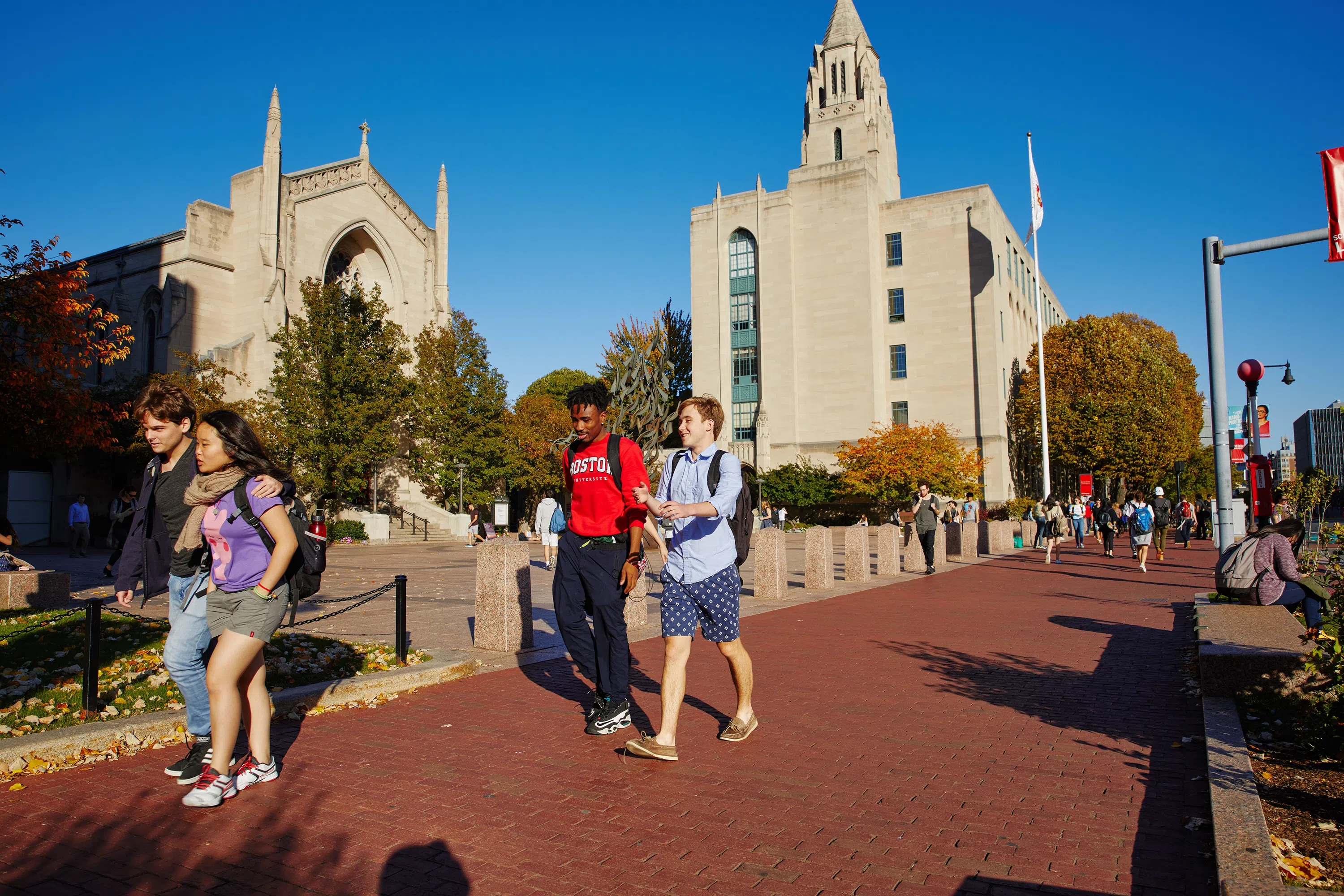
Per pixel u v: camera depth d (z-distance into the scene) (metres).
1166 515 22.59
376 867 3.38
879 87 55.66
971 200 48.81
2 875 3.31
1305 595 7.90
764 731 5.43
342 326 33.22
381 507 40.56
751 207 52.59
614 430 17.41
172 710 5.62
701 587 4.95
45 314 13.47
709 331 53.75
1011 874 3.28
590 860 3.43
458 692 6.67
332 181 40.91
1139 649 8.48
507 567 8.38
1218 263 10.72
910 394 49.69
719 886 3.19
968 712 5.90
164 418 4.55
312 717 5.87
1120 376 45.88
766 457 50.09
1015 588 14.98
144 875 3.32
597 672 5.48
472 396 40.53
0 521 9.42
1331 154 9.52
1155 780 4.40
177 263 37.09
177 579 4.41
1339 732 4.59
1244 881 2.91
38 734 4.82
